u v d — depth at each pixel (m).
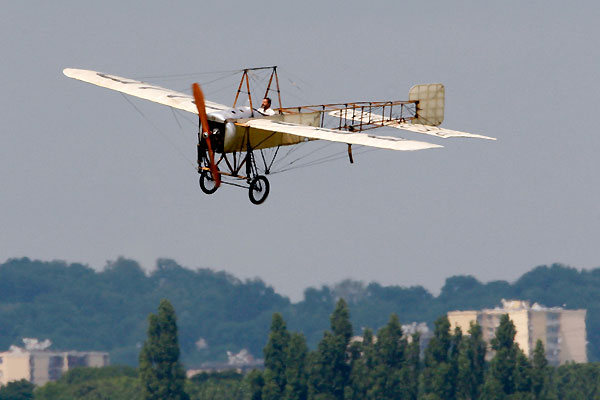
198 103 114.38
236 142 117.44
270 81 124.38
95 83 133.25
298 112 127.44
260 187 118.75
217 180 117.06
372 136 111.81
